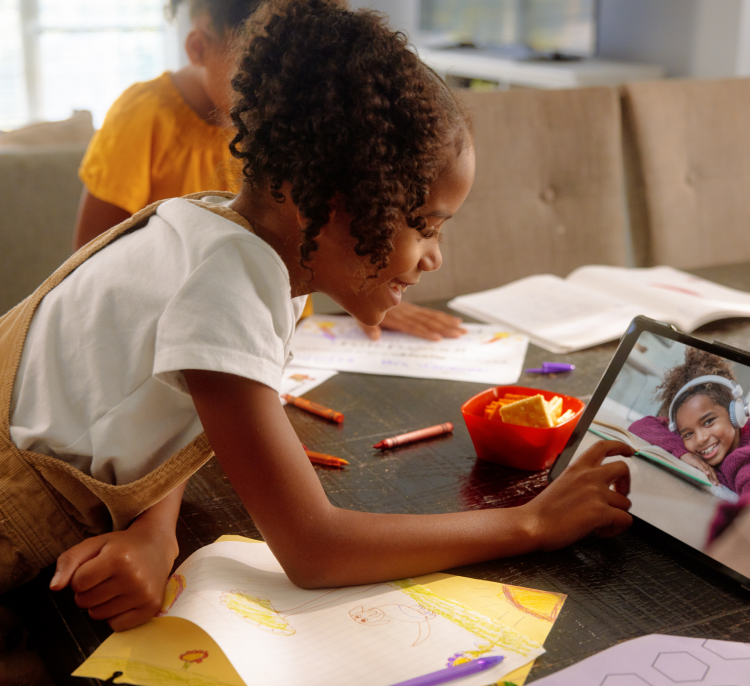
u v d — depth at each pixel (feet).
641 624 1.94
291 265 2.25
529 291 4.64
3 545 2.21
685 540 2.25
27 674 2.36
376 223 2.00
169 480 2.16
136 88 4.79
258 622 1.89
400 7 16.17
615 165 6.20
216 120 4.40
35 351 2.30
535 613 1.96
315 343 3.92
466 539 2.14
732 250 6.91
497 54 13.05
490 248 5.88
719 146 6.72
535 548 2.22
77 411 2.19
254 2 3.88
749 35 9.71
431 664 1.77
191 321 1.95
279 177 2.04
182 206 2.29
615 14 11.96
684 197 6.63
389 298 2.32
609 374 2.65
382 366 3.66
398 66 1.99
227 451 1.98
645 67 11.06
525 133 5.90
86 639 1.94
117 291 2.21
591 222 6.14
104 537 2.08
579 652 1.83
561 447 2.74
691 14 10.56
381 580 2.08
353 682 1.71
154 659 1.79
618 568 2.18
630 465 2.45
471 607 1.98
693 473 2.30
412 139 1.99
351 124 1.94
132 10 15.83
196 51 4.23
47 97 15.72
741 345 3.86
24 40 15.26
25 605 2.34
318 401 3.27
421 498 2.53
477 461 2.80
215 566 2.10
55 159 5.78
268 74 2.02
